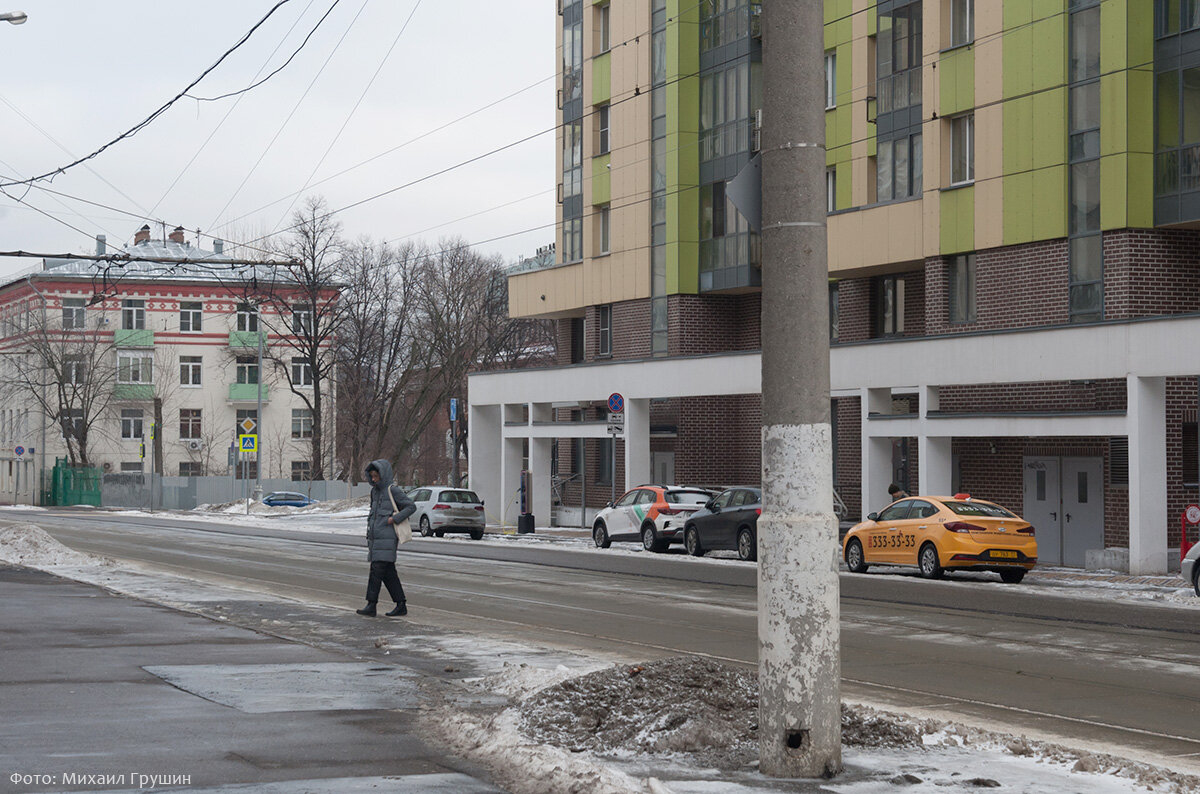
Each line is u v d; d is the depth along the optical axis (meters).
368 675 11.41
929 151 32.41
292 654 12.68
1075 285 28.48
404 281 75.94
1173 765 8.60
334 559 29.89
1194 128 26.81
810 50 7.53
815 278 7.44
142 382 80.75
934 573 24.30
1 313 85.81
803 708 7.34
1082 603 19.86
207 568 26.86
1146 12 27.52
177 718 9.20
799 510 7.38
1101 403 27.66
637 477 40.19
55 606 17.16
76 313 80.25
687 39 41.72
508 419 46.31
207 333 82.31
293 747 8.21
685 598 20.56
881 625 16.81
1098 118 28.00
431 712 9.56
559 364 47.25
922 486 29.14
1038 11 29.28
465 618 17.69
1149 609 19.03
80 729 8.75
